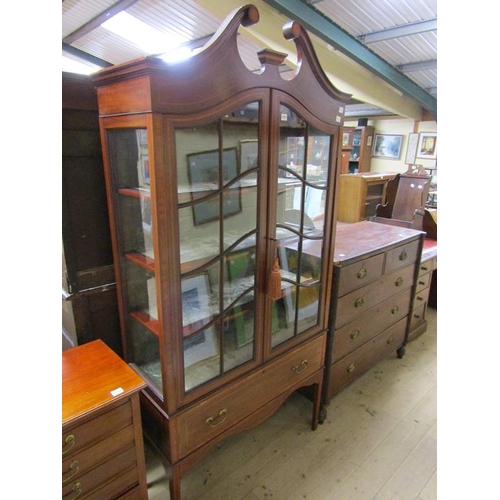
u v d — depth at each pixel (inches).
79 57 177.2
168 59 32.1
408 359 94.0
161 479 57.5
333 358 69.1
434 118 209.8
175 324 40.9
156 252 37.6
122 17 131.7
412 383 84.1
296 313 57.1
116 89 36.9
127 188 44.4
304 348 60.1
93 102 47.4
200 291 43.5
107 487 41.3
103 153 43.1
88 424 37.9
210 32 132.1
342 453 64.0
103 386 40.7
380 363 92.2
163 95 33.1
